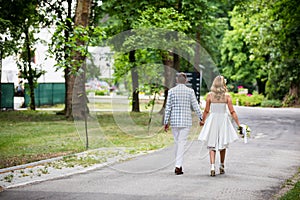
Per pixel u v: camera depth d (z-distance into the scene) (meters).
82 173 10.62
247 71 49.62
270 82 43.81
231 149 14.67
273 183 9.48
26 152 13.70
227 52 51.00
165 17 21.17
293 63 40.06
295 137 18.38
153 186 9.09
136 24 21.70
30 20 28.44
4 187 9.04
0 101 32.72
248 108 40.09
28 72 32.72
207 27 29.41
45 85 41.53
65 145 15.17
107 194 8.38
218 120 10.38
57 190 8.76
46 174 10.47
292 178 10.08
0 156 12.95
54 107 39.12
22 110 32.88
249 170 10.94
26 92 34.34
